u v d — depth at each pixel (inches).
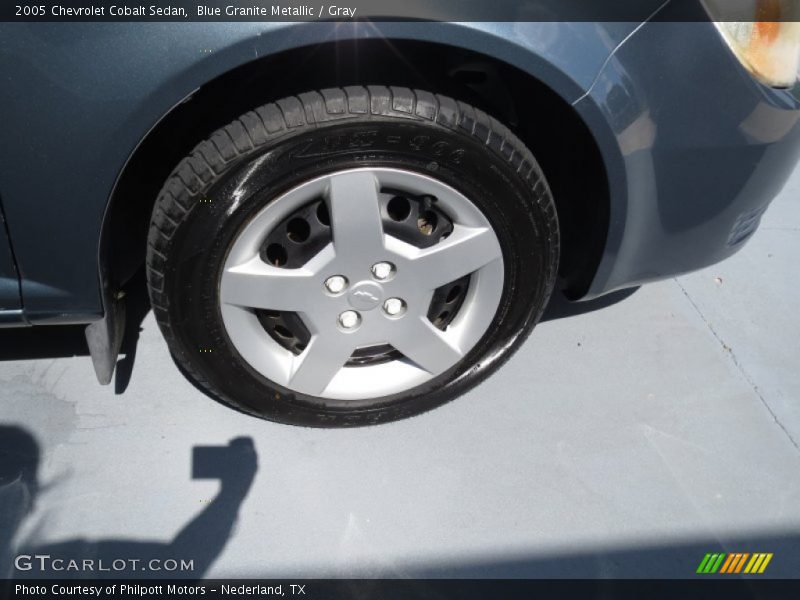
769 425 83.6
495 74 73.0
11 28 55.3
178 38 56.6
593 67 62.2
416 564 68.9
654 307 99.4
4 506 71.6
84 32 55.9
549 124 73.6
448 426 81.7
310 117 60.3
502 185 66.2
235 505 73.0
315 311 70.3
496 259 71.1
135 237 76.7
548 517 73.1
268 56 58.2
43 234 64.5
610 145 66.4
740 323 97.5
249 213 63.7
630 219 72.4
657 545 71.3
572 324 95.9
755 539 72.2
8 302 68.4
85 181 61.7
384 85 63.8
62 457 76.3
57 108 58.2
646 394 86.5
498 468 77.4
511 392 86.0
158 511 72.2
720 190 72.7
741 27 64.5
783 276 106.0
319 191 64.4
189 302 67.0
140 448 77.6
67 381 84.3
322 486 75.0
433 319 77.2
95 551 68.7
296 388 75.4
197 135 67.1
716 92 66.2
